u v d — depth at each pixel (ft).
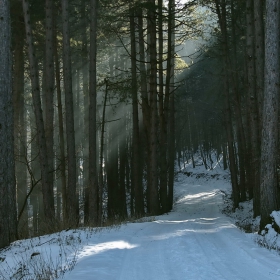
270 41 38.01
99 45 94.48
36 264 23.50
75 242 31.89
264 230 35.91
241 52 110.22
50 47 56.03
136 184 84.12
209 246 30.48
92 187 56.70
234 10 93.97
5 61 34.17
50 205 51.01
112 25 82.53
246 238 35.42
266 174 38.01
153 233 40.98
